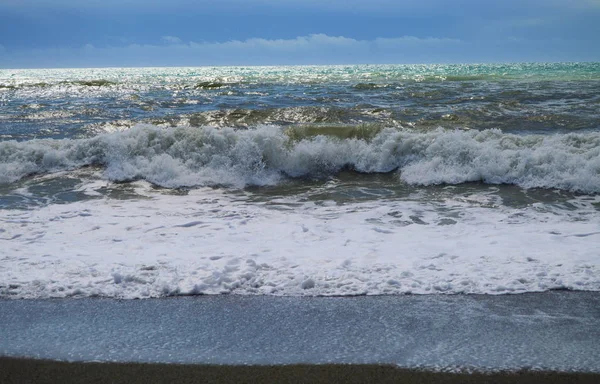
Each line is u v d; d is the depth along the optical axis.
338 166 9.75
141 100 18.09
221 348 3.60
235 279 4.68
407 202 7.64
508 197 7.82
